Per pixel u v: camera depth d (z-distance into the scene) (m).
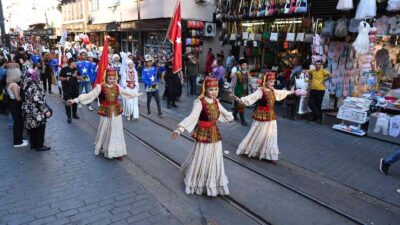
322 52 9.82
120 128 6.26
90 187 5.04
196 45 16.58
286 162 6.43
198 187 4.90
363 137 8.19
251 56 14.78
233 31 13.98
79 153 6.55
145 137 7.79
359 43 8.41
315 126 9.18
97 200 4.64
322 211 4.59
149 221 4.15
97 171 5.68
